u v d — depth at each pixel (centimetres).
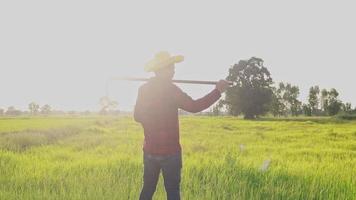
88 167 987
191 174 896
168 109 527
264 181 816
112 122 5200
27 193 706
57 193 725
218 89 521
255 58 10881
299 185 771
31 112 16862
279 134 2994
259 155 1528
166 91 527
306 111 14250
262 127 4356
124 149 1652
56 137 2483
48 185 788
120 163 1016
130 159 1119
